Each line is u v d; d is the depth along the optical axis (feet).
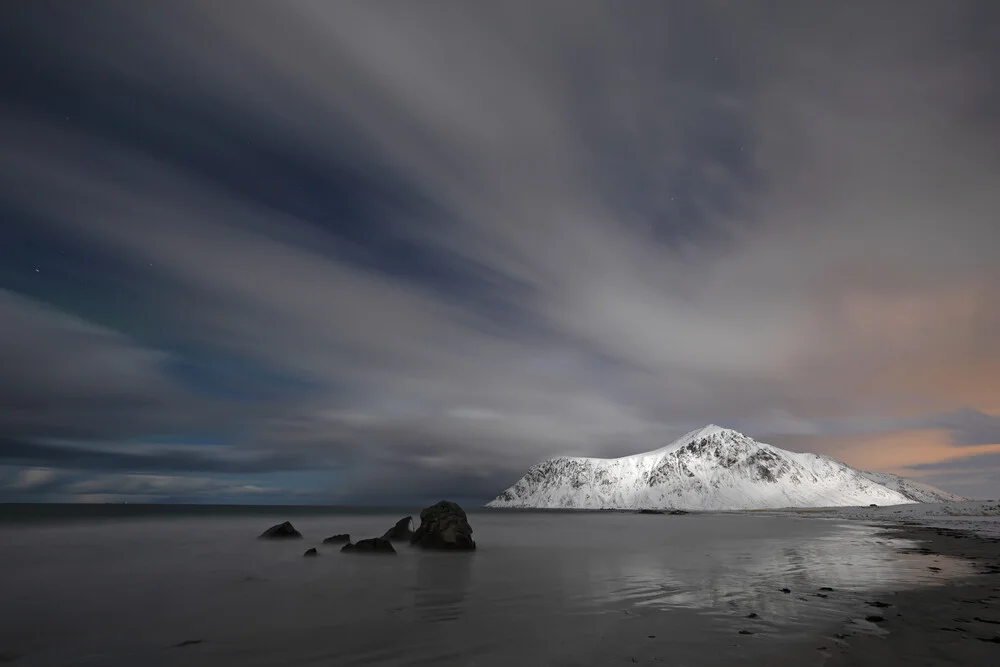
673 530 215.31
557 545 135.33
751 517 419.74
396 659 36.37
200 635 43.27
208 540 139.74
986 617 48.24
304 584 69.82
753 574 78.18
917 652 37.17
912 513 378.73
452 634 43.04
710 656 36.27
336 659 36.40
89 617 49.93
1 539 141.90
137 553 108.47
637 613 50.80
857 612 50.60
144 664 36.06
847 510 538.88
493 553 112.57
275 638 42.09
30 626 46.52
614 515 527.81
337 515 408.87
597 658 36.04
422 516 123.95
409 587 67.21
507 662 35.27
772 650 37.78
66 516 303.89
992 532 170.19
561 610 52.42
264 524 226.38
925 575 76.13
